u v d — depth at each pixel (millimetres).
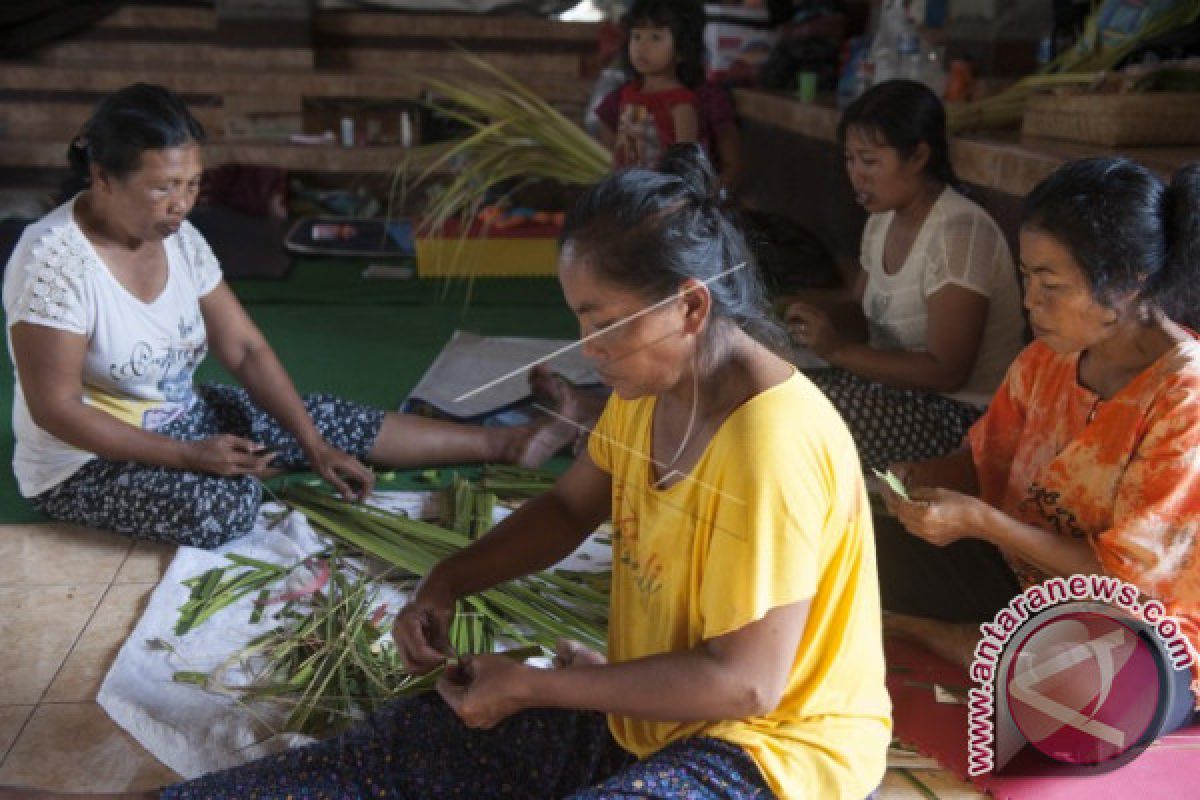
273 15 7879
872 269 3471
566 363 4441
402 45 8250
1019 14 5816
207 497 2982
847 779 1580
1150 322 2066
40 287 2826
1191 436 2016
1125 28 4492
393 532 3064
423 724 1738
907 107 3113
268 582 2861
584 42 8328
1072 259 1975
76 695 2484
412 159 7035
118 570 2980
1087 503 2207
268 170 6949
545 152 5844
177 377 3160
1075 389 2252
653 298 1469
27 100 7617
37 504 3170
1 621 2740
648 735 1697
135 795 1709
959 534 2193
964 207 3188
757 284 1583
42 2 7762
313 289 5660
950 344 3188
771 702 1495
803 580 1478
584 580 2871
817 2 7121
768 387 1529
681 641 1624
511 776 1741
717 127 5035
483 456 3582
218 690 2447
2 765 2262
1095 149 3924
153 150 2680
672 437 1588
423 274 5879
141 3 7996
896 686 2465
